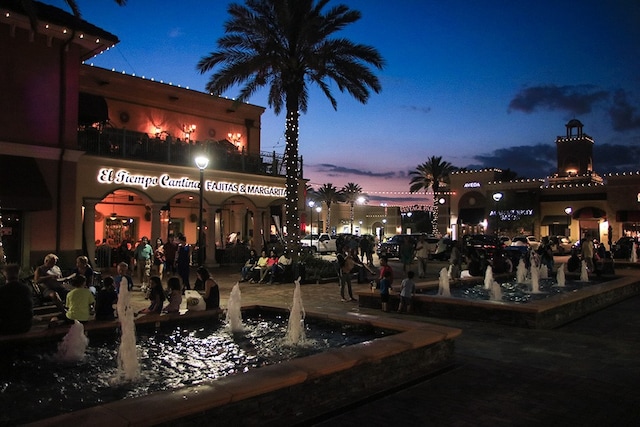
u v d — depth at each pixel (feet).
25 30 60.49
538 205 168.45
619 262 92.73
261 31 69.31
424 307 41.65
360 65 70.33
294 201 72.08
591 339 32.07
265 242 93.86
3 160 58.54
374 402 20.24
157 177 78.13
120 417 13.46
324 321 31.83
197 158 61.11
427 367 24.12
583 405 20.01
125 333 22.59
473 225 182.19
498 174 183.52
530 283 60.80
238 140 105.19
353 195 260.62
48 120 62.28
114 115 85.15
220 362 23.75
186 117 96.02
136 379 21.13
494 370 24.97
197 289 54.19
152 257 62.69
